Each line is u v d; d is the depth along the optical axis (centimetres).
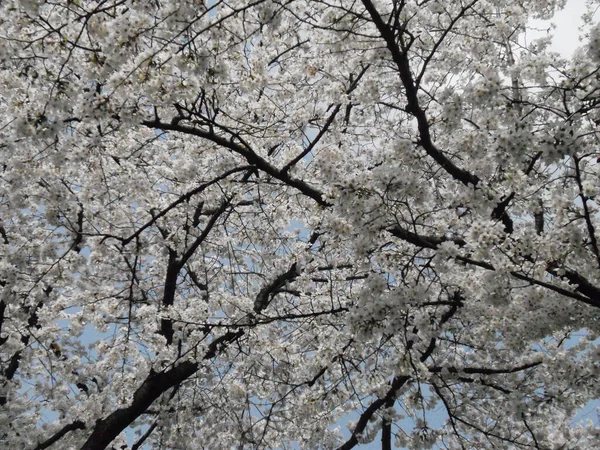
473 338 760
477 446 787
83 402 784
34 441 820
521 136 409
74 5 454
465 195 460
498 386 670
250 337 765
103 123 491
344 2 521
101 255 815
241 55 532
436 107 604
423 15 550
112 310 775
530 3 573
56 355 947
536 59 442
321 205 562
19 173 623
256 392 879
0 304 754
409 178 450
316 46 632
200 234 833
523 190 479
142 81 450
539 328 512
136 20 433
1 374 890
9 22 450
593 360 513
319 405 680
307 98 735
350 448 805
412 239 479
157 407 860
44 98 457
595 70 410
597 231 480
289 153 656
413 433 747
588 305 504
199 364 740
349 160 742
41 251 763
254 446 884
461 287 535
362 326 468
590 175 530
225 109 705
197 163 746
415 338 567
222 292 824
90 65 451
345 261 805
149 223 618
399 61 481
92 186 758
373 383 606
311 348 827
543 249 453
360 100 549
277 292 897
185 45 433
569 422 864
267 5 459
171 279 798
